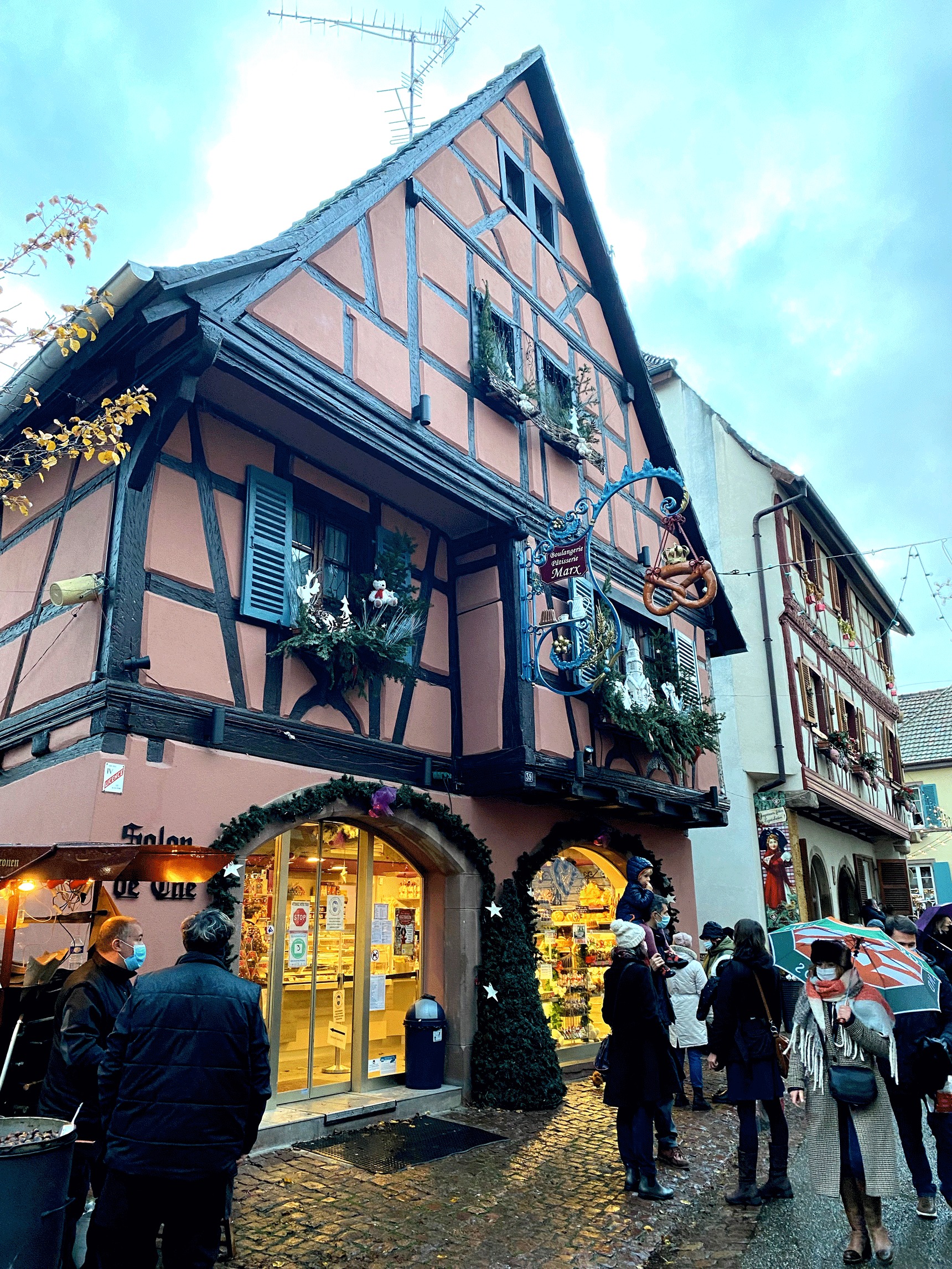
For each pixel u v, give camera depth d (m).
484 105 9.81
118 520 6.08
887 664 24.64
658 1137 6.00
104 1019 4.07
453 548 9.17
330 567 7.79
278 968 6.88
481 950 8.13
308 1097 7.02
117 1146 3.06
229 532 6.76
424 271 8.53
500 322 9.55
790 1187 5.28
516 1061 7.52
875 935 4.64
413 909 8.16
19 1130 3.52
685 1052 7.80
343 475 7.93
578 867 10.12
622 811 10.23
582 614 9.40
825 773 16.11
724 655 13.41
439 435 8.24
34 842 5.93
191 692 6.19
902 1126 4.91
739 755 14.65
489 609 8.77
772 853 14.37
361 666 7.36
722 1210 5.12
